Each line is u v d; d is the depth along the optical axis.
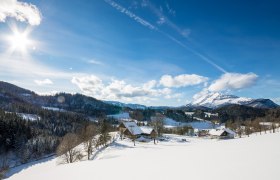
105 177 19.80
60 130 196.88
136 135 119.19
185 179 15.62
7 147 115.75
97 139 92.06
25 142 129.38
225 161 19.61
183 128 175.00
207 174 15.95
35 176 26.33
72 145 69.94
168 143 102.50
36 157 120.06
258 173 14.06
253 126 153.12
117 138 122.12
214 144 40.06
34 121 199.50
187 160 23.25
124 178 18.50
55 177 22.89
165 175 17.62
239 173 14.80
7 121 128.75
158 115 138.50
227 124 197.00
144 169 21.19
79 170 25.45
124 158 32.28
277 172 13.62
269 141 32.59
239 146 30.19
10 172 87.12
